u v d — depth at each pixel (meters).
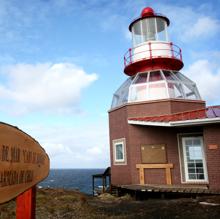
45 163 2.86
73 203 12.05
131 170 17.31
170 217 9.33
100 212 10.91
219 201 11.19
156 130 17.16
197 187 14.51
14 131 1.96
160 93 18.34
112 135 19.78
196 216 9.12
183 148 16.38
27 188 2.26
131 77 21.08
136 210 11.14
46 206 11.14
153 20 21.36
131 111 18.11
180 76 20.39
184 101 18.00
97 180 122.19
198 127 15.85
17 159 2.02
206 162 14.77
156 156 16.84
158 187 14.88
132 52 20.97
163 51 19.86
